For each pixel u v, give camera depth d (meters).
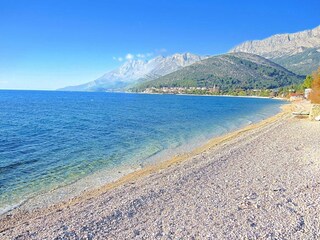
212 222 10.11
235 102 132.50
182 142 28.75
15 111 71.44
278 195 12.35
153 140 30.05
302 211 10.61
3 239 9.47
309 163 17.64
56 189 15.47
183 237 9.16
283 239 8.75
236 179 15.11
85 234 9.55
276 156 20.05
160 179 15.88
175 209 11.45
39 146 26.73
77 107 90.44
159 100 155.12
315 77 77.12
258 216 10.38
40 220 11.25
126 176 17.55
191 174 16.38
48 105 99.75
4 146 26.52
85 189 15.45
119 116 59.31
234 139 28.69
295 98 126.56
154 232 9.57
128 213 11.20
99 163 20.77
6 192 14.95
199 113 68.06
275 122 42.97
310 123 38.22
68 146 26.83
